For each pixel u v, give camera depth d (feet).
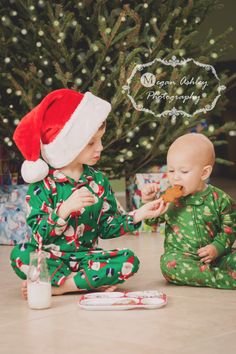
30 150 8.37
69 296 8.36
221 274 8.65
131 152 14.42
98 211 8.67
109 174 15.55
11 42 14.30
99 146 8.68
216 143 15.39
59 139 8.40
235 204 9.16
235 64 41.39
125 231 8.77
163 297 7.79
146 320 6.98
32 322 7.09
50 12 13.60
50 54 13.96
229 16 30.37
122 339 6.31
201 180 9.02
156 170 15.97
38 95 14.03
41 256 7.77
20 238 13.64
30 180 8.37
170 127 14.92
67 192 8.50
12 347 6.19
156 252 12.04
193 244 8.99
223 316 7.10
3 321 7.18
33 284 7.70
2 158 15.29
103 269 8.36
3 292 8.79
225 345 6.02
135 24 14.98
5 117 14.67
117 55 14.47
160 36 14.21
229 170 45.06
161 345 6.07
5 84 14.30
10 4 14.88
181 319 6.99
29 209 8.38
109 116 14.02
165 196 8.77
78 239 8.56
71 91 8.59
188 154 8.86
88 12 14.64
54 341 6.33
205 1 15.56
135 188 15.30
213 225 9.04
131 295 7.95
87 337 6.42
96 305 7.48
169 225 9.20
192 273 8.73
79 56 13.93
